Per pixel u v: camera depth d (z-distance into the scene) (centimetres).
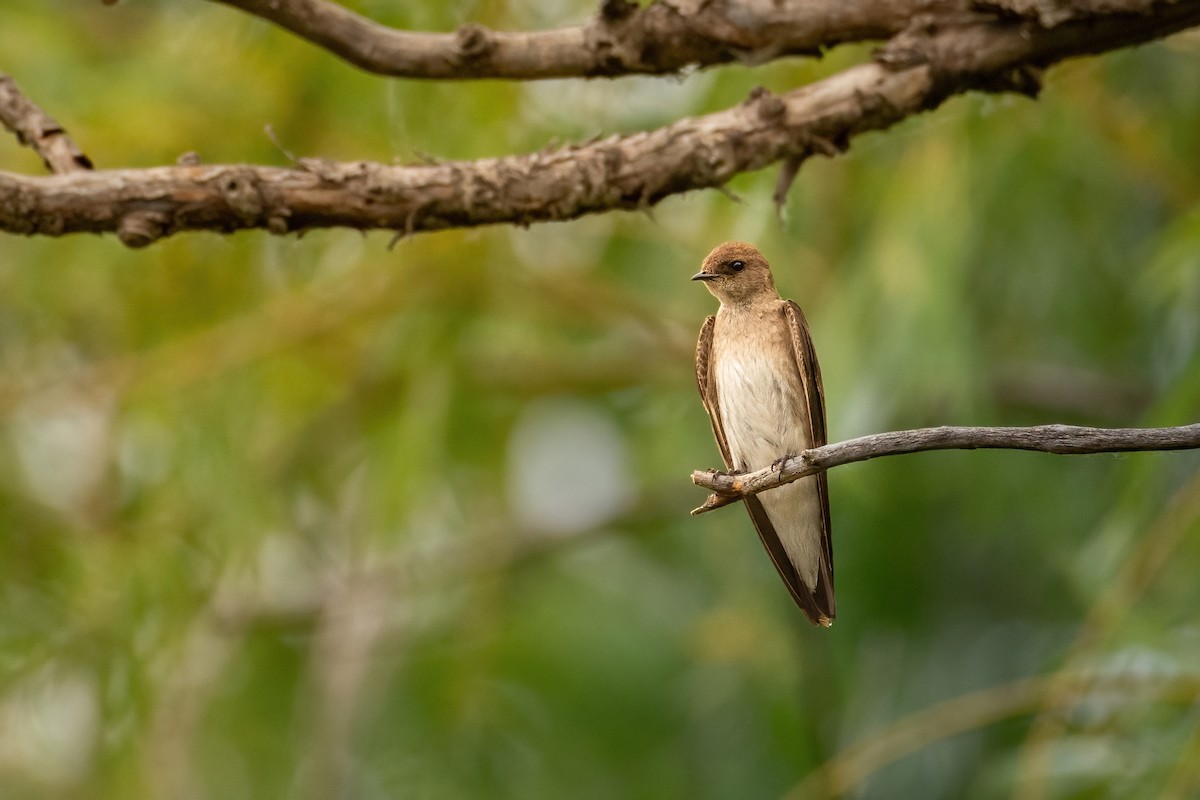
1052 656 1301
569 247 1420
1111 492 1277
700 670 1502
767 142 744
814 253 1310
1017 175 1266
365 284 1298
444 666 1541
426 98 1159
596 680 1590
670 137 738
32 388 1327
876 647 1449
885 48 750
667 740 1559
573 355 1533
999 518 1305
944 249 1141
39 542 1328
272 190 700
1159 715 984
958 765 1435
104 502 1332
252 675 1548
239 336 1277
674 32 750
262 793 1498
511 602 1570
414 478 1352
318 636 1567
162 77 1162
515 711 1561
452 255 1288
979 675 1444
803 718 1369
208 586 1299
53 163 693
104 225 690
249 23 1155
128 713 1255
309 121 1185
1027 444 600
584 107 1216
